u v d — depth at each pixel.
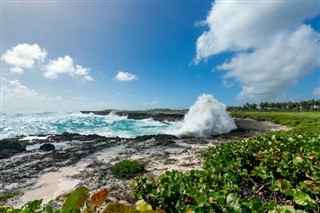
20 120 69.44
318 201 3.84
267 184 5.32
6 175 14.62
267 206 3.03
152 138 27.45
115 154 19.25
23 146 23.95
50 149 22.64
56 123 59.94
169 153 18.53
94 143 25.78
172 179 5.44
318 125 29.72
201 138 27.53
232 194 3.04
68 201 1.24
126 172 12.98
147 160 16.23
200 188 4.77
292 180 5.15
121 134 38.03
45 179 13.59
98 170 14.39
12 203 10.59
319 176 4.61
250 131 33.81
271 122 47.03
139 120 70.00
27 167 16.30
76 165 16.12
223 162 6.95
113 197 9.49
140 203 1.72
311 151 6.15
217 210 2.88
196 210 2.92
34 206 1.86
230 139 26.73
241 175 5.83
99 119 75.56
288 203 4.71
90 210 1.27
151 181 5.79
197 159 15.67
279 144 7.48
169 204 4.21
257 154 6.71
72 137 31.00
